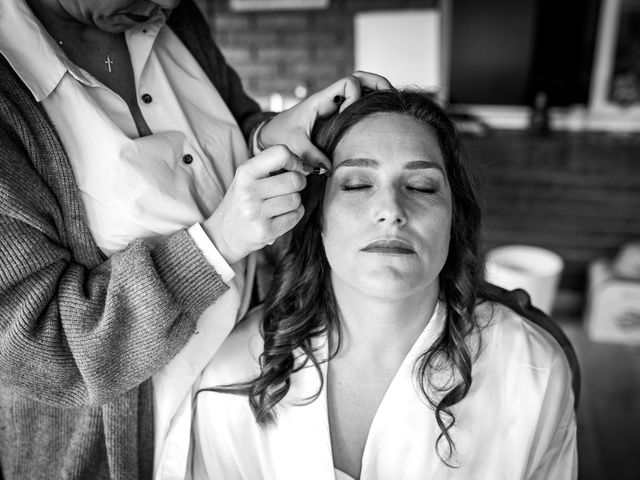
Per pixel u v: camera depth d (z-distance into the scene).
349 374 1.01
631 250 3.09
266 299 1.07
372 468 0.99
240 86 1.25
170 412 0.98
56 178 0.85
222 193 1.01
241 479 1.06
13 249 0.79
